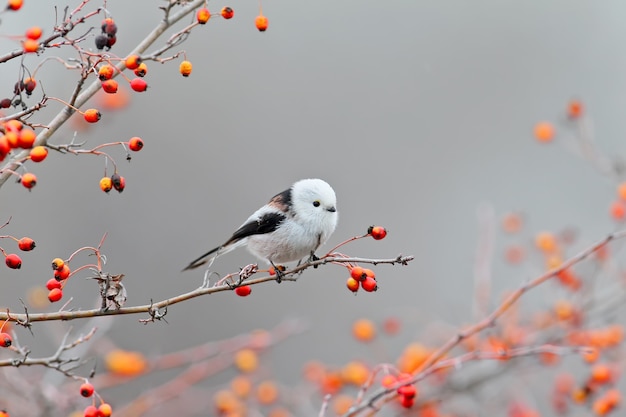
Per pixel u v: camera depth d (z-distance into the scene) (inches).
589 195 700.7
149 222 637.9
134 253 622.8
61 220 611.8
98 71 235.1
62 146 227.9
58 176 622.8
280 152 702.5
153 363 410.3
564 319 414.3
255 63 727.1
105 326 411.5
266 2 748.6
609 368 385.1
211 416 504.1
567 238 457.1
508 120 745.6
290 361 605.0
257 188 673.0
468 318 566.6
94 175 634.2
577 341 408.5
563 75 759.7
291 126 712.4
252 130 700.0
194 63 705.6
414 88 746.8
